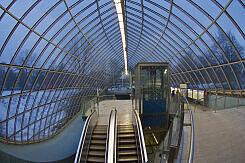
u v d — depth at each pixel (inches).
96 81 1731.1
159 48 1231.5
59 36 722.8
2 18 458.0
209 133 326.6
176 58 1151.6
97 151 482.6
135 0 796.6
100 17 872.9
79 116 907.4
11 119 644.1
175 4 693.9
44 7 550.6
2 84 553.6
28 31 558.6
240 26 559.2
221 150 256.5
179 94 477.4
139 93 639.1
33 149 690.2
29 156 655.1
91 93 1690.5
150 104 640.4
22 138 738.2
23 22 519.8
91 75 1472.7
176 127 318.3
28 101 732.7
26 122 756.0
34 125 824.3
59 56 808.9
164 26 901.8
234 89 783.1
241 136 303.1
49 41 682.2
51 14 602.2
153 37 1115.3
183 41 903.7
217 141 288.0
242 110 530.9
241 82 720.3
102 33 1082.7
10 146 613.0
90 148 491.2
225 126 363.3
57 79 916.0
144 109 639.8
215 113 500.7
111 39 1288.1
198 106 898.1
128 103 1080.2
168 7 738.2
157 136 630.5
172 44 1027.3
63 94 1063.6
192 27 755.4
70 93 1167.6
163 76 644.1
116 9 871.1
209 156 241.9
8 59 541.3
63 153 792.3
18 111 682.8
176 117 377.1
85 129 489.4
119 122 652.7
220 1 546.6
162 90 644.1
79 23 781.9
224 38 655.8
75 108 1341.0
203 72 960.9
